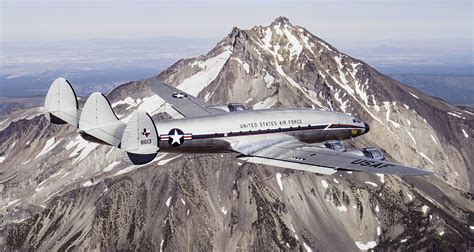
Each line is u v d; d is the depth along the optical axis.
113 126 53.84
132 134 49.97
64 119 56.62
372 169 49.72
